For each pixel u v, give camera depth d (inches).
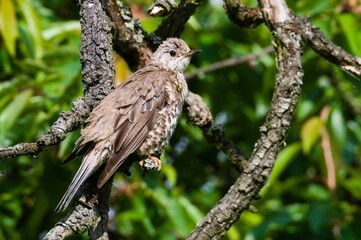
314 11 496.7
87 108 305.6
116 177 499.8
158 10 338.6
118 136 341.4
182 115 505.7
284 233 516.1
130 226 511.5
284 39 340.8
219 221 310.0
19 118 471.8
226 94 564.1
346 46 495.5
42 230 542.0
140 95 360.2
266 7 347.6
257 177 313.4
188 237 310.3
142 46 388.5
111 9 378.9
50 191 505.4
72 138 435.8
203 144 563.2
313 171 578.9
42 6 575.5
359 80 364.2
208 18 581.3
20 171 524.4
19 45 516.4
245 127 579.8
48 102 472.4
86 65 334.6
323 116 530.3
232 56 566.3
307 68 538.6
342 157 536.1
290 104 321.4
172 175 495.5
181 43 400.5
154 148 364.5
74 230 289.9
